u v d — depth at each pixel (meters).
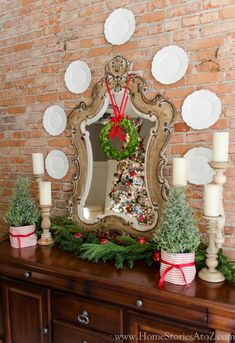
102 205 1.92
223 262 1.36
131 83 1.77
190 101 1.61
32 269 1.60
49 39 2.12
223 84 1.54
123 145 1.80
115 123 1.83
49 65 2.14
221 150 1.30
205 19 1.56
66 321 1.54
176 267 1.27
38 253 1.71
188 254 1.28
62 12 2.04
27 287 1.66
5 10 2.32
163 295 1.23
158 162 1.70
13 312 1.74
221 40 1.53
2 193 2.52
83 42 1.96
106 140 1.85
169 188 1.68
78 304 1.49
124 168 1.84
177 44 1.65
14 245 1.80
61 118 2.10
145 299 1.28
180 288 1.25
